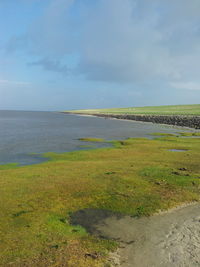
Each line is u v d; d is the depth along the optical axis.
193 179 20.94
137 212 14.71
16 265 9.63
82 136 60.38
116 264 9.88
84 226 13.07
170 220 13.77
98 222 13.52
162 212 14.75
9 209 14.81
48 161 30.23
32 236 11.80
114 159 30.56
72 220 13.73
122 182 20.03
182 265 9.79
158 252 10.70
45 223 13.16
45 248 10.83
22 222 13.21
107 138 56.69
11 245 10.99
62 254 10.40
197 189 18.58
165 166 26.05
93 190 18.19
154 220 13.77
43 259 10.03
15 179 20.97
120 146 42.44
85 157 32.25
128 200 16.39
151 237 11.96
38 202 15.98
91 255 10.38
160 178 21.25
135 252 10.73
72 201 16.25
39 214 14.25
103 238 11.89
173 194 17.48
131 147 40.56
